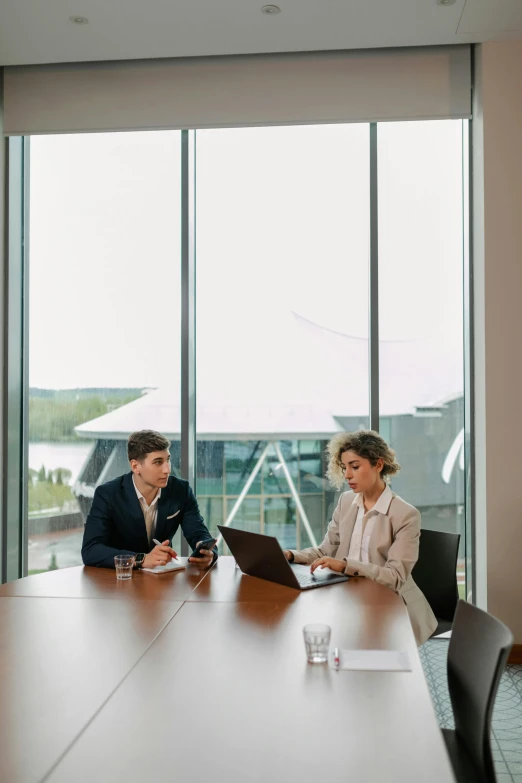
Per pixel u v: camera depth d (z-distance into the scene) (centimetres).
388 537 290
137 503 311
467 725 179
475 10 365
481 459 411
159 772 126
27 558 462
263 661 180
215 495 455
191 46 399
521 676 373
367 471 293
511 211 401
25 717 149
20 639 199
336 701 156
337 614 221
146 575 276
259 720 147
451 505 439
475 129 418
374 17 371
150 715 150
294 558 300
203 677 170
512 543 399
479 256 413
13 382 454
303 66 424
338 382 450
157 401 456
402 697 158
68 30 381
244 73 427
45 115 438
